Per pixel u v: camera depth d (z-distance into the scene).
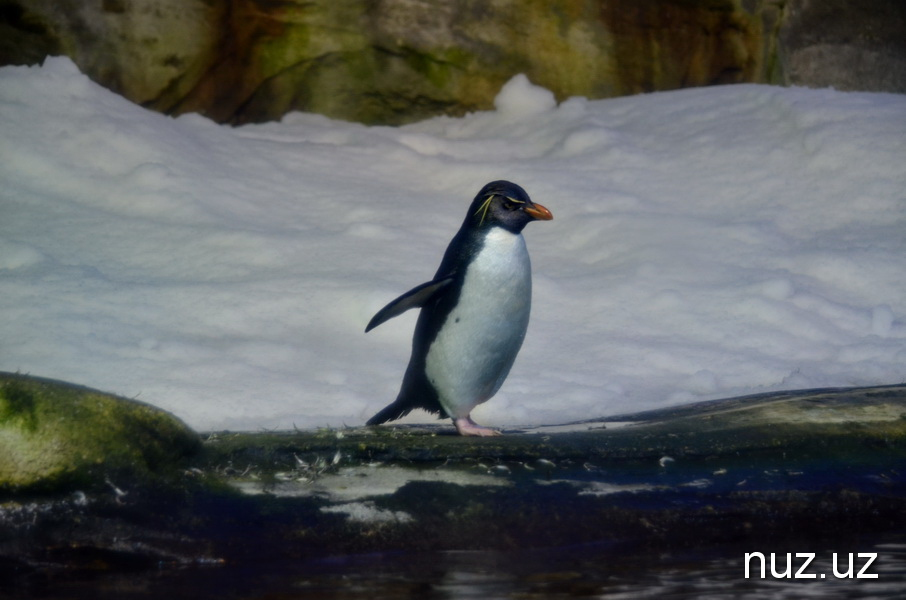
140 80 16.92
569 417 9.34
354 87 18.41
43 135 14.90
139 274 12.35
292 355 10.55
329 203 14.92
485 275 7.55
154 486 6.59
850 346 11.08
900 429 8.11
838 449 7.85
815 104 16.34
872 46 19.77
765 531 7.06
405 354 10.90
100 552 6.28
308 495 6.77
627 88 18.78
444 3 18.30
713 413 8.47
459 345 7.70
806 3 19.34
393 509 6.73
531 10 18.41
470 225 7.71
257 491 6.77
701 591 5.73
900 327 11.64
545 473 7.24
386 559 6.43
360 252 13.18
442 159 16.58
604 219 14.25
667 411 8.80
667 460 7.52
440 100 18.59
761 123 16.50
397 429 8.14
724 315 11.77
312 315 11.51
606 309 11.93
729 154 15.80
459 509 6.80
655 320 11.74
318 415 9.22
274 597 5.66
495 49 18.47
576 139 16.67
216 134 16.70
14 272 11.87
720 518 7.07
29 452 6.38
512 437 7.70
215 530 6.45
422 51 18.28
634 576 6.04
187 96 17.48
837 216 14.19
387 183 15.88
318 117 18.41
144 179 14.41
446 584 5.88
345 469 7.13
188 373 9.91
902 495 7.52
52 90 15.61
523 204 7.57
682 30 18.48
